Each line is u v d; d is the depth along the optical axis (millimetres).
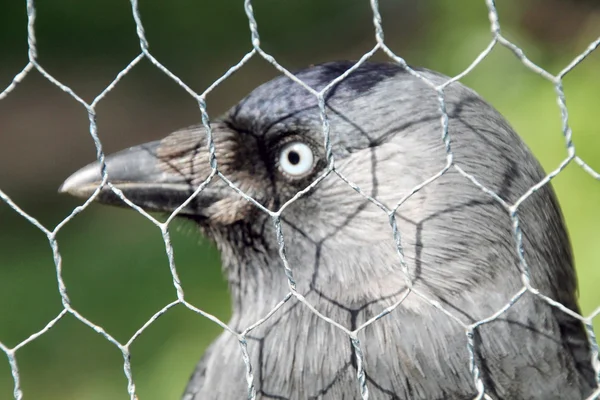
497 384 5520
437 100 5641
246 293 6246
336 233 5762
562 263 5980
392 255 5637
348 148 5676
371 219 5660
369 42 22516
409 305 5574
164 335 12797
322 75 5863
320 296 5797
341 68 5898
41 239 16484
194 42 23219
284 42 23219
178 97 21828
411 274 5574
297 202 5840
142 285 13969
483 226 5543
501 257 5559
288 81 5898
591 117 13258
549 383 5586
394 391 5586
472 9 15148
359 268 5707
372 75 5770
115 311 13547
